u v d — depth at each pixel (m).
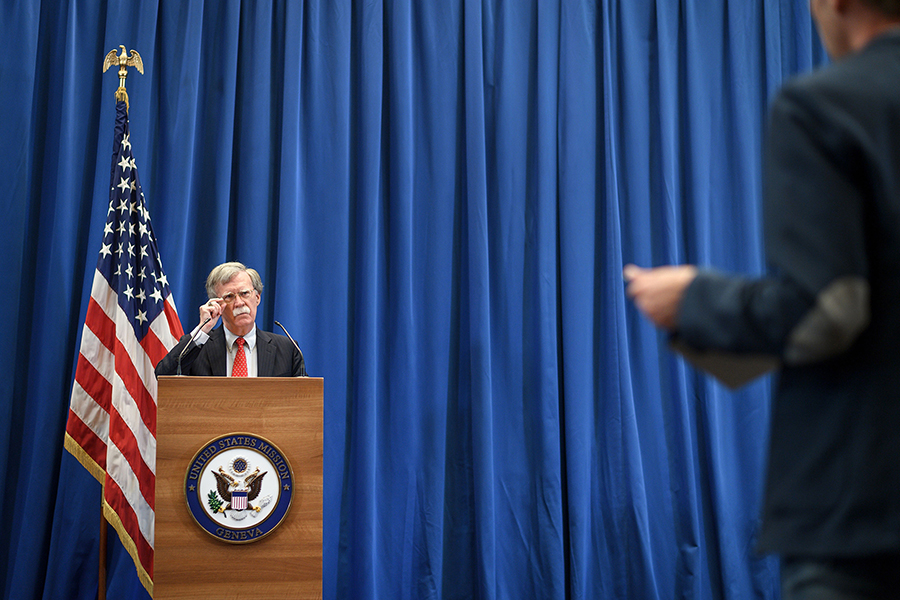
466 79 4.38
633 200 4.48
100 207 3.93
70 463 3.73
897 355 0.73
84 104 4.07
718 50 4.72
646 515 4.16
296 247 4.09
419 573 3.99
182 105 4.09
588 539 4.15
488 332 4.18
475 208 4.27
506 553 4.09
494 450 4.18
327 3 4.35
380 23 4.35
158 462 2.56
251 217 4.09
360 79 4.33
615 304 4.33
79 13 4.12
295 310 4.04
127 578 3.69
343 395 4.05
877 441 0.73
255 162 4.13
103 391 3.45
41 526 3.68
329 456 3.99
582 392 4.21
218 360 3.36
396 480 4.05
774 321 0.72
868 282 0.74
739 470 4.41
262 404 2.63
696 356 0.83
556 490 4.10
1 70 3.94
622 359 4.29
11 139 3.90
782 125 0.78
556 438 4.16
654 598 4.07
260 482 2.60
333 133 4.24
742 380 0.87
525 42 4.53
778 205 0.75
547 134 4.42
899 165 0.74
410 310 4.16
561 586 4.03
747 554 4.33
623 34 4.60
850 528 0.73
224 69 4.18
